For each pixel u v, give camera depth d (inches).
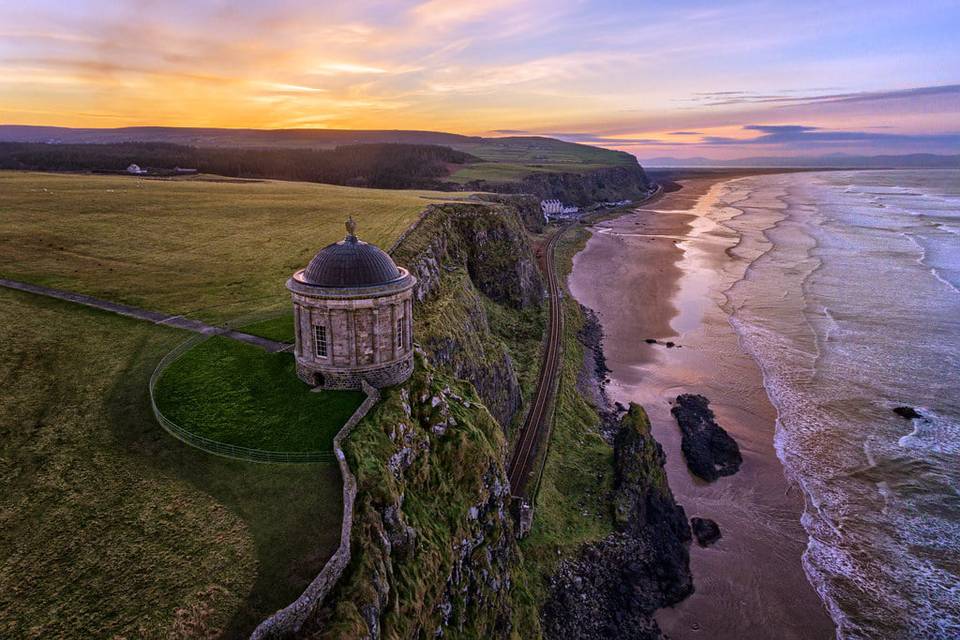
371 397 1402.6
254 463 1208.8
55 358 1662.2
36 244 2785.4
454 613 1188.5
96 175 5753.0
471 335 2306.8
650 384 2800.2
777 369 2856.8
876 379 2719.0
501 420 2177.7
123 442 1288.1
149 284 2372.0
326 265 1419.8
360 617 902.4
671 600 1590.8
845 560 1717.5
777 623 1534.2
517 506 1626.5
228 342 1800.0
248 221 3501.5
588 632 1478.8
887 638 1487.5
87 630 836.6
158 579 925.8
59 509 1082.1
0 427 1322.6
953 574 1659.7
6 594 896.3
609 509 1835.6
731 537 1814.7
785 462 2149.4
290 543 999.6
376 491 1131.3
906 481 2025.1
